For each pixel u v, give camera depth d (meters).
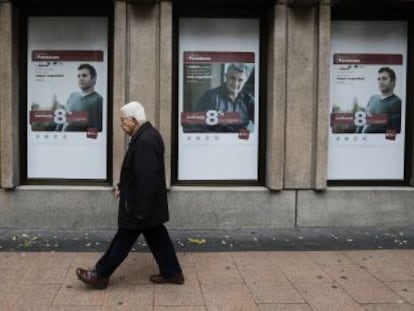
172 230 7.33
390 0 7.17
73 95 7.46
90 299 4.86
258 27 7.56
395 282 5.40
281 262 6.04
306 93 7.34
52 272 5.59
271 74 7.38
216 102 7.58
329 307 4.75
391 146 7.71
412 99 7.73
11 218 7.28
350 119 7.70
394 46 7.69
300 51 7.30
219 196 7.35
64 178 7.53
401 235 7.25
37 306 4.70
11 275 5.48
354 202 7.52
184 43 7.50
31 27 7.41
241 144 7.62
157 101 7.23
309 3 7.11
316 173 7.38
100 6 7.36
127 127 5.00
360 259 6.18
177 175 7.57
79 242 6.78
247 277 5.52
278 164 7.33
